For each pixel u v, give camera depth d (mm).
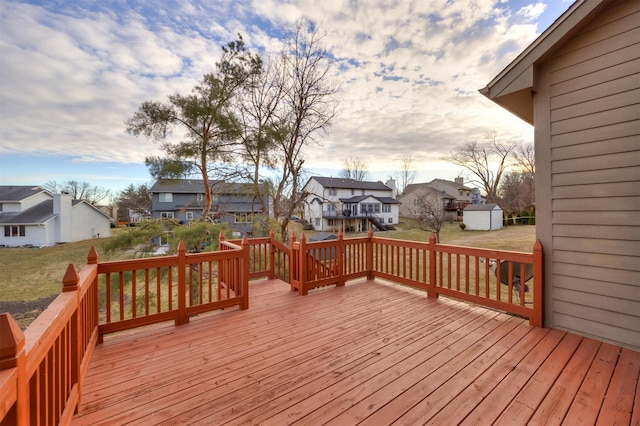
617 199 2658
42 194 25344
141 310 6855
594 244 2793
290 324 3332
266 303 4074
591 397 1969
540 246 3105
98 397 2010
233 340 2928
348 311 3734
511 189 30719
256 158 9883
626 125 2600
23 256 16797
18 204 23094
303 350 2705
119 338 2963
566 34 2840
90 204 24875
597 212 2771
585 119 2836
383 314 3619
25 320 7676
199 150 8500
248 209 13438
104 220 26812
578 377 2201
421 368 2367
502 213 27656
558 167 3025
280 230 10648
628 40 2582
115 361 2512
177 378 2256
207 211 9617
